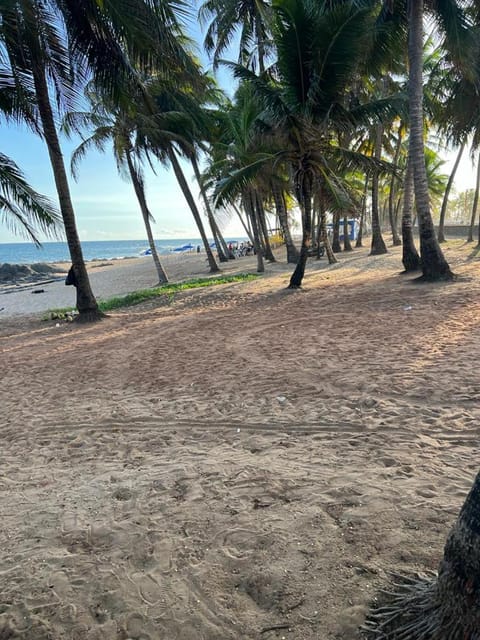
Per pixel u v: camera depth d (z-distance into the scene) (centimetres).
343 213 1202
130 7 821
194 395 487
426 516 230
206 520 251
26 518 273
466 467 279
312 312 901
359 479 276
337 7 948
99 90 1128
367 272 1448
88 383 586
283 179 1950
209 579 204
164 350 730
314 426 370
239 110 1684
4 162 979
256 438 361
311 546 218
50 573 218
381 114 1166
